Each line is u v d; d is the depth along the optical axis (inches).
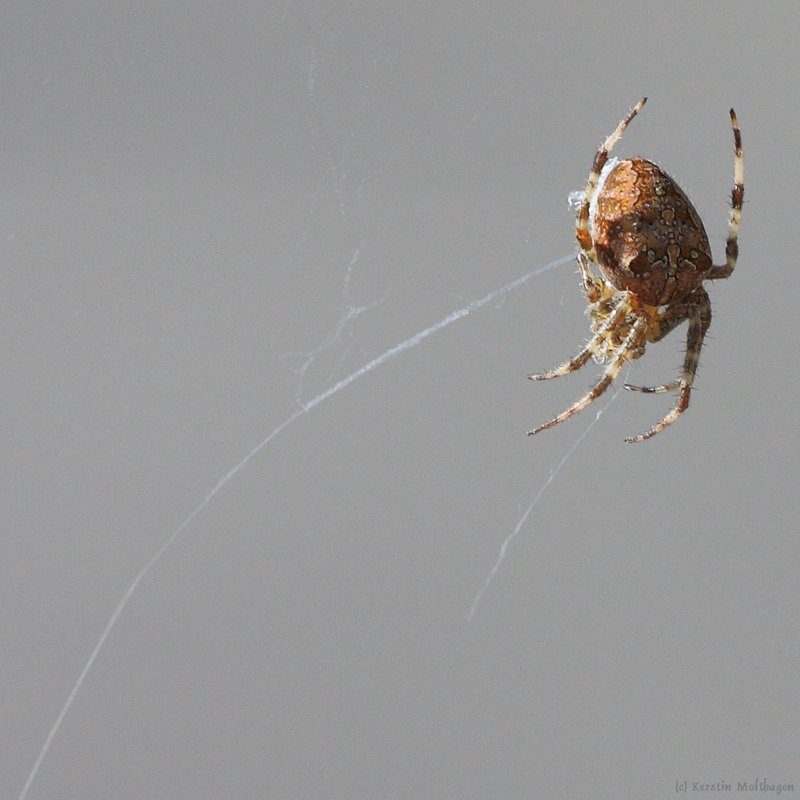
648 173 26.4
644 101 26.4
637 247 26.4
